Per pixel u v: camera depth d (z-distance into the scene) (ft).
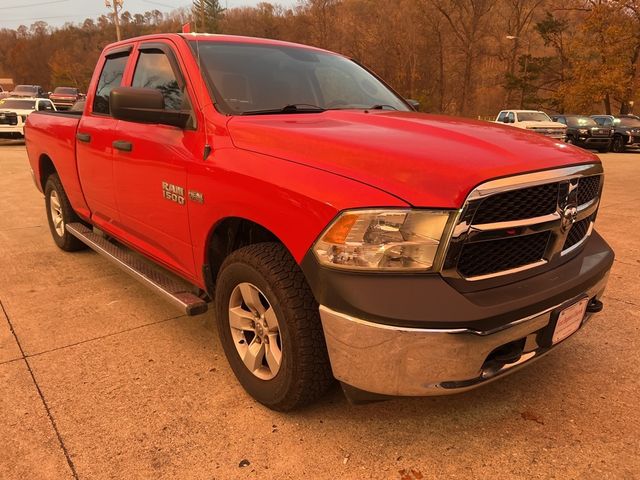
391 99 12.76
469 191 6.53
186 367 10.09
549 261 7.87
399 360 6.63
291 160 7.80
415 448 7.85
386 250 6.62
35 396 9.05
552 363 10.33
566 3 150.30
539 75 159.22
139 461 7.54
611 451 7.79
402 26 185.37
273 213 7.64
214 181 8.75
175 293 10.19
